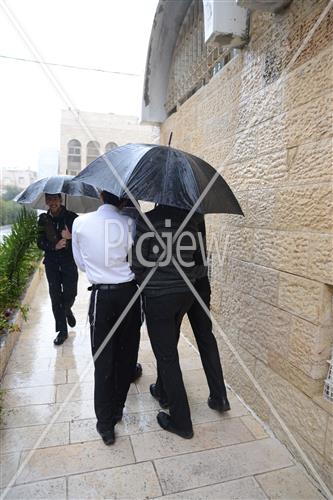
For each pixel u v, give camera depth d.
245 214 2.32
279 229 1.97
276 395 2.04
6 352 2.82
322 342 1.71
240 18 2.24
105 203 1.96
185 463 1.83
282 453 1.92
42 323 3.90
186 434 2.02
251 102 2.25
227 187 2.04
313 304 1.72
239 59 2.41
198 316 2.24
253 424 2.18
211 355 2.25
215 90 2.80
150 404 2.37
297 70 1.80
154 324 1.97
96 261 1.88
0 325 2.80
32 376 2.68
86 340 3.42
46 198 3.07
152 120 4.45
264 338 2.14
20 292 3.71
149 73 4.23
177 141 3.88
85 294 5.25
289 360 1.91
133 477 1.73
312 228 1.72
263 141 2.11
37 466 1.78
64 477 1.72
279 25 1.95
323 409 1.68
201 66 3.17
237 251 2.44
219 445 1.98
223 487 1.69
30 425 2.10
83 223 1.91
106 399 1.95
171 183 1.69
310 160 1.72
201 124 3.11
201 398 2.46
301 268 1.80
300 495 1.65
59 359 2.99
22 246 3.46
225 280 2.62
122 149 1.93
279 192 1.96
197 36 3.37
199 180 1.78
